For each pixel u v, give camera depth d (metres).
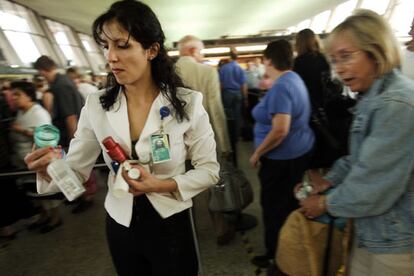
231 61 4.61
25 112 2.50
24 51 7.79
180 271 0.97
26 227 2.83
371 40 0.82
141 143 0.84
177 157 0.88
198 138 0.92
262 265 1.94
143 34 0.77
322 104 1.79
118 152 0.80
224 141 2.03
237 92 4.68
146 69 0.85
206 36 17.33
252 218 2.51
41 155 0.84
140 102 0.88
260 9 11.10
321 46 1.94
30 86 2.55
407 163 0.77
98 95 0.91
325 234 1.14
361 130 0.87
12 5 8.02
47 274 2.11
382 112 0.79
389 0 8.71
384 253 0.86
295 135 1.66
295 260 1.19
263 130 1.82
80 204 3.05
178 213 0.94
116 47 0.77
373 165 0.80
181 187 0.87
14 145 2.53
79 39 12.66
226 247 2.18
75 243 2.48
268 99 1.66
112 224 0.97
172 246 0.94
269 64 1.69
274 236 1.83
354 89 0.90
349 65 0.86
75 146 0.94
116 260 1.01
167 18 10.87
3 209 2.48
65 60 10.31
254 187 3.17
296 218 1.21
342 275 1.06
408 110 0.75
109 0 7.79
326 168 1.70
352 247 1.01
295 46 2.05
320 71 1.85
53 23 10.59
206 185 0.93
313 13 13.23
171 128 0.86
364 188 0.82
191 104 0.90
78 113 3.00
